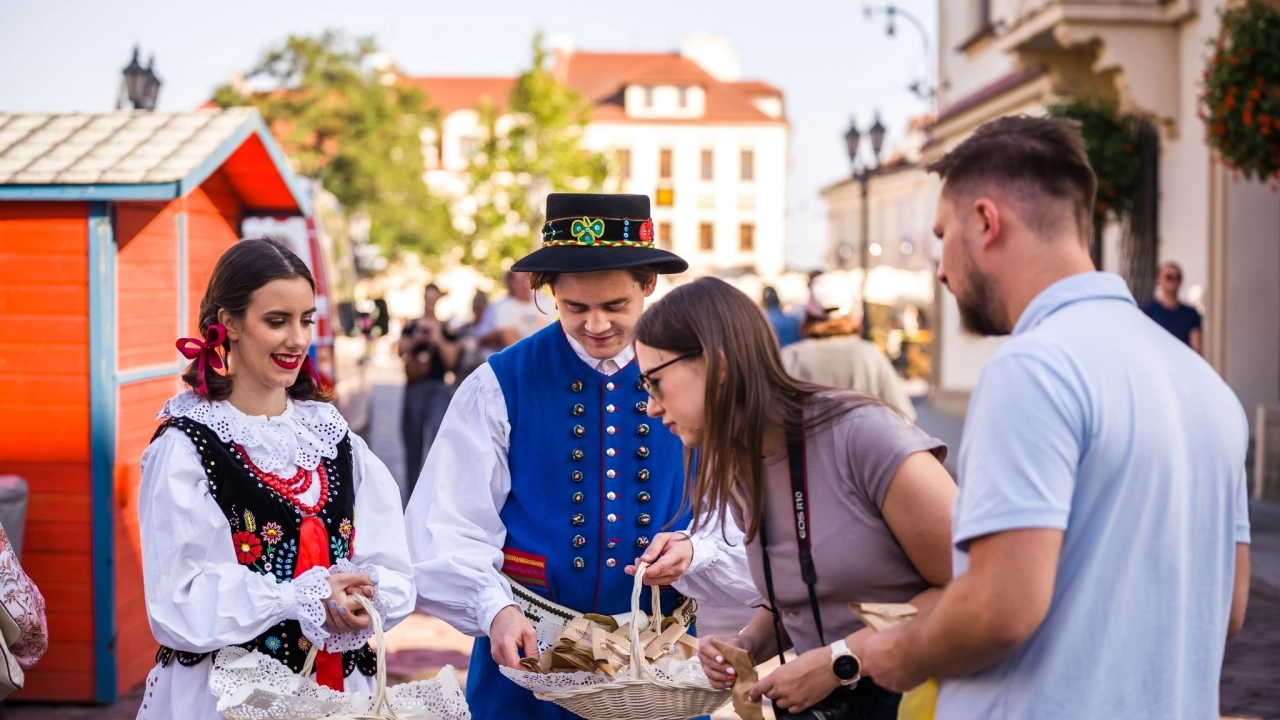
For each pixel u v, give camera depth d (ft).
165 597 7.95
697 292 7.46
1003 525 5.57
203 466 8.21
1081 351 5.78
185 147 16.11
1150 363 5.92
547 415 9.62
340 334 40.19
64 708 15.64
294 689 7.88
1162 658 5.88
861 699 7.25
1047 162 6.09
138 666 16.65
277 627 8.32
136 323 16.44
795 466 7.37
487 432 9.60
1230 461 6.18
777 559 7.50
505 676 9.54
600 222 9.32
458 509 9.50
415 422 31.58
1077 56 43.34
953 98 62.13
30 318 15.65
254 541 8.28
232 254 8.53
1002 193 6.14
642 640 8.70
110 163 15.62
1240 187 36.45
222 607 7.92
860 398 7.38
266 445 8.48
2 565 9.34
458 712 8.18
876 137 56.90
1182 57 38.52
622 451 9.64
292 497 8.48
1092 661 5.80
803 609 7.54
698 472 7.47
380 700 7.58
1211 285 37.11
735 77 223.71
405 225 148.25
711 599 9.43
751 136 203.51
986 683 6.04
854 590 7.29
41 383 15.69
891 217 137.69
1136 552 5.80
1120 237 41.63
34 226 15.58
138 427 16.58
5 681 9.14
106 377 15.64
